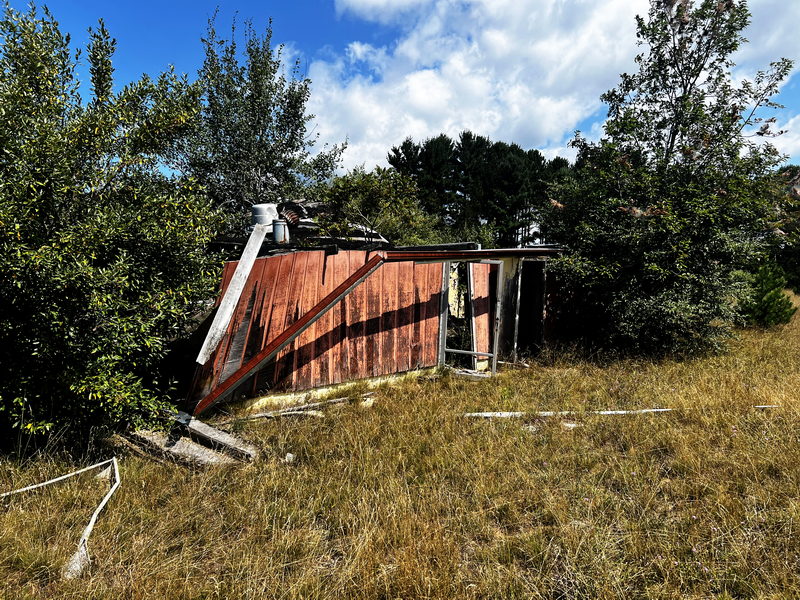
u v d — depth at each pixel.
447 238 23.94
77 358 3.74
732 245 7.86
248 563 2.77
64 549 2.84
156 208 4.27
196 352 5.58
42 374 3.75
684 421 5.04
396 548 2.97
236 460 4.21
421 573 2.63
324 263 5.95
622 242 8.37
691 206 7.94
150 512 3.31
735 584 2.61
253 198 13.88
